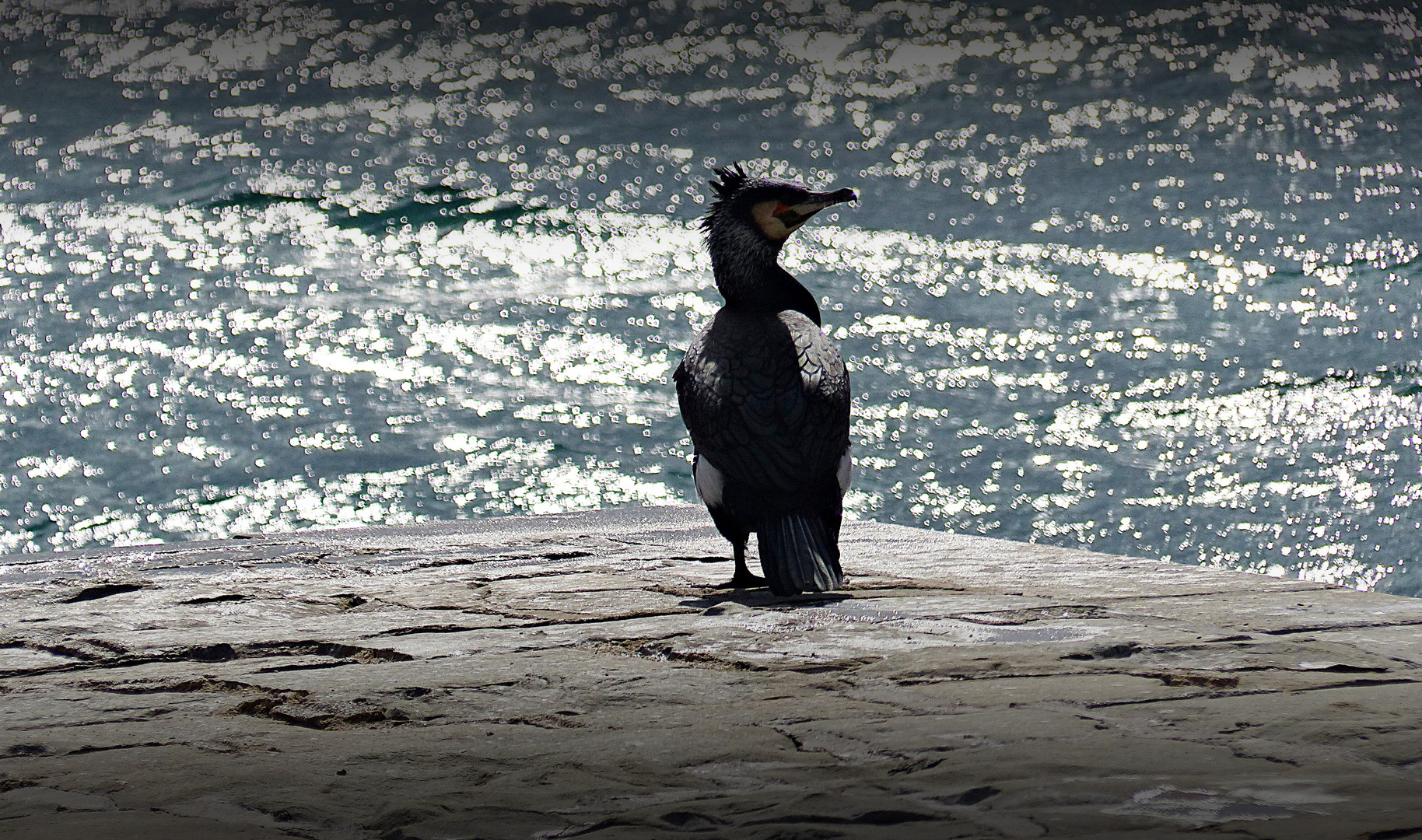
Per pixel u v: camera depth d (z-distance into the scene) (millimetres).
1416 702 4344
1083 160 38625
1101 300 25906
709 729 4238
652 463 18672
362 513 16938
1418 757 3730
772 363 6852
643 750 4016
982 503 17312
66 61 45500
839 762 3832
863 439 19234
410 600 6707
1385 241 30594
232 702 4770
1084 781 3541
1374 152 39562
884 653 5289
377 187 34312
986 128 42156
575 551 8258
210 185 34000
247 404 20219
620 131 40906
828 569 6547
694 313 25047
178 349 22531
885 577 7176
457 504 17359
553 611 6371
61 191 33375
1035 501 17266
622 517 9805
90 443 18641
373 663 5359
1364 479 17328
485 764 3908
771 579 6508
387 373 21688
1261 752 3797
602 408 20422
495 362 22266
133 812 3508
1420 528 15977
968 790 3508
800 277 26953
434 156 37594
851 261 28062
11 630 6121
